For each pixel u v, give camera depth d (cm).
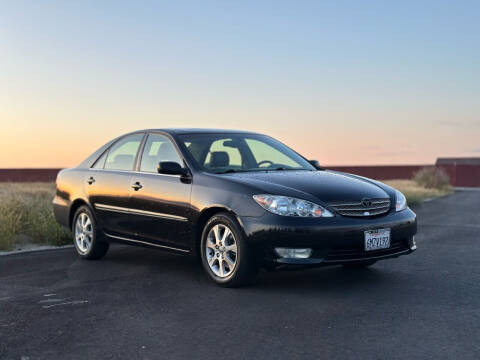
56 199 749
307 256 482
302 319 414
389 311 433
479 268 611
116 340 373
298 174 562
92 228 684
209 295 493
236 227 502
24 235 898
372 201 516
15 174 2975
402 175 4294
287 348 349
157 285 539
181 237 563
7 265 665
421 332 378
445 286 520
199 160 578
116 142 691
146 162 626
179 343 364
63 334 389
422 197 2014
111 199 652
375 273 583
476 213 1375
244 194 506
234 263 512
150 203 595
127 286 538
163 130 633
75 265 662
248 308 448
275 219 482
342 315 423
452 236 896
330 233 480
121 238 645
